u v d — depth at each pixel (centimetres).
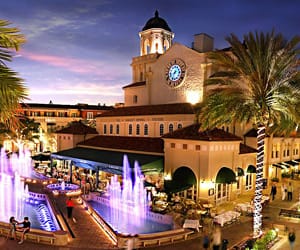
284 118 2484
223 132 3562
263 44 2347
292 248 2125
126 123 5081
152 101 5288
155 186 3422
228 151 3475
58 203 3247
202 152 3297
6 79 648
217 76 2564
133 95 5672
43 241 2114
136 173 3575
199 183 3309
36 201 3541
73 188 3900
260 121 2428
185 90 4697
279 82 2362
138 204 3138
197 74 4516
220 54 2453
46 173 5206
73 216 2795
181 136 3506
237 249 2017
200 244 2189
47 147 8738
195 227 2448
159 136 4469
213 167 3300
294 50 2311
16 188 4197
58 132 5881
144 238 2170
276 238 2289
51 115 8950
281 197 3784
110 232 2280
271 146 4534
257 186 2398
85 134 5625
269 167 4503
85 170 5209
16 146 7819
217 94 2453
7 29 668
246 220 2798
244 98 2433
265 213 3059
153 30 5991
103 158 4250
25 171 5712
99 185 4188
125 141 4759
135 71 6056
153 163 3681
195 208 3025
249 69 2358
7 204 3409
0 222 2355
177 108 4403
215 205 3312
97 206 3325
